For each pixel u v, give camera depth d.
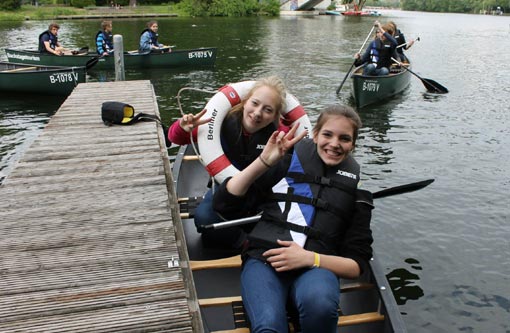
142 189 3.33
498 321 3.17
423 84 10.51
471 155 6.02
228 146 2.85
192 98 8.88
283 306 1.95
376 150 6.13
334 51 15.34
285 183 2.20
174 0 38.12
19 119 7.41
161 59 11.64
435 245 3.97
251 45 16.59
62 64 11.20
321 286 1.92
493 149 6.27
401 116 7.84
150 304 2.11
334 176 2.19
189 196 3.91
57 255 2.48
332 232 2.14
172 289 2.22
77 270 2.35
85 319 2.01
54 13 29.47
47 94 8.68
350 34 21.20
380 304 2.34
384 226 4.23
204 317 2.38
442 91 9.62
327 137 2.16
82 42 16.97
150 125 4.93
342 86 9.99
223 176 2.84
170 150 5.88
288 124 3.30
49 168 3.72
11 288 2.20
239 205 2.21
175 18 29.95
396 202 4.65
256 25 25.44
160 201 3.14
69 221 2.86
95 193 3.26
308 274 2.00
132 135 4.59
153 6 36.06
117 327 1.97
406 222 4.30
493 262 3.77
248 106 2.64
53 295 2.15
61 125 4.93
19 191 3.28
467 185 5.09
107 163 3.84
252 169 2.10
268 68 12.06
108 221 2.86
